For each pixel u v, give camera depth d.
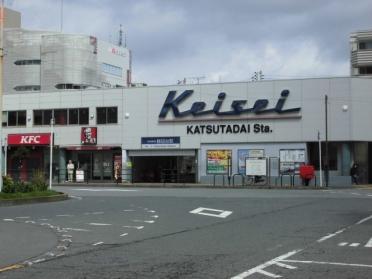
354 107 43.78
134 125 49.09
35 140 51.97
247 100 46.00
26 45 105.75
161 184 44.06
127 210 20.16
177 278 8.24
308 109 44.56
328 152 44.44
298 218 17.03
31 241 12.62
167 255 10.43
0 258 10.33
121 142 49.41
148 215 18.34
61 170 51.59
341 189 37.31
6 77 105.94
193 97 47.53
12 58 105.94
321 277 8.27
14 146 52.94
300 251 10.77
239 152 46.03
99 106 50.25
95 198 26.62
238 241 12.25
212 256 10.23
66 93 51.44
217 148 46.62
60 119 51.53
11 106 53.19
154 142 48.41
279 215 17.95
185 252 10.77
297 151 44.56
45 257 10.41
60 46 105.00
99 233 13.95
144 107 48.88
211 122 46.88
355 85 43.94
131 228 14.93
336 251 10.77
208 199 24.97
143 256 10.35
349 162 43.94
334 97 44.09
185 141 47.53
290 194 29.23
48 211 20.11
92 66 108.62
